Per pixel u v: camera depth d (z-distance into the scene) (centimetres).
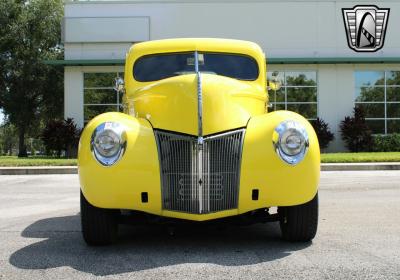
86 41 2453
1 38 3441
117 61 2414
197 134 479
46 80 3534
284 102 2516
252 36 2492
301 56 2497
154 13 2477
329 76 2511
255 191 481
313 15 2495
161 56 668
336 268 432
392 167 1573
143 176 473
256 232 596
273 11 2489
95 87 2498
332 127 2506
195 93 501
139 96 576
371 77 2541
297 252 490
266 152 481
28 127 3834
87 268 439
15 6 3516
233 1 2484
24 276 417
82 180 481
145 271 427
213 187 482
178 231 605
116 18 2459
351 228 618
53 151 2622
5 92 3491
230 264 447
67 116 2483
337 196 943
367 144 2408
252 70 664
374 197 925
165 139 486
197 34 2484
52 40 3575
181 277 409
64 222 685
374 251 493
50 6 3550
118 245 530
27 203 890
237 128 494
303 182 479
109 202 475
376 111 2545
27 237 579
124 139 477
